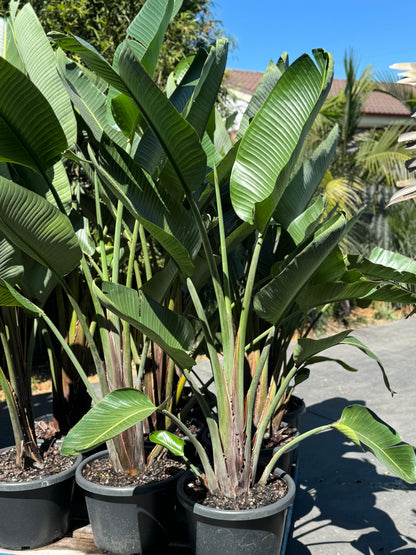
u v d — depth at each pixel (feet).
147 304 7.43
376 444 7.53
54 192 8.36
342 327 29.22
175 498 8.54
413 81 8.90
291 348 23.99
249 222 7.74
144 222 6.70
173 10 8.36
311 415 16.74
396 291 8.14
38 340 21.94
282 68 10.37
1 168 8.68
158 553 8.27
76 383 11.46
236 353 7.76
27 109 7.13
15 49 9.35
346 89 28.35
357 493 11.69
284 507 7.24
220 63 7.43
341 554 9.39
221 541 7.12
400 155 27.91
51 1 18.71
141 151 8.13
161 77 21.40
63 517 8.75
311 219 9.31
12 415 8.98
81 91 9.30
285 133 7.52
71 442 6.43
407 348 24.88
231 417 7.71
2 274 8.55
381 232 31.17
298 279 7.34
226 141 12.39
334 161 29.12
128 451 8.62
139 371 8.86
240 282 11.95
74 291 11.41
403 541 9.78
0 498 8.33
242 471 7.77
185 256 7.20
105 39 19.98
